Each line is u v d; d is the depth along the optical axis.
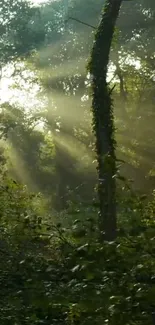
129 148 53.97
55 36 64.69
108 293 6.77
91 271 7.00
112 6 18.08
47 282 8.07
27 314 9.25
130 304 6.51
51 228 8.21
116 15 18.14
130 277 6.83
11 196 15.83
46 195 61.34
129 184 7.57
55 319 8.75
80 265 7.10
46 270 8.01
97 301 6.79
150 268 6.80
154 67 60.12
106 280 6.95
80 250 7.18
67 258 7.43
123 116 57.66
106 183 8.03
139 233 7.09
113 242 7.02
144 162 53.12
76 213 7.93
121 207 7.53
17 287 10.07
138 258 6.95
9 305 9.59
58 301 7.43
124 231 7.18
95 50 17.94
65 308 7.79
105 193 8.09
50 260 8.43
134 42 59.84
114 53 57.66
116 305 6.51
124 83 61.06
